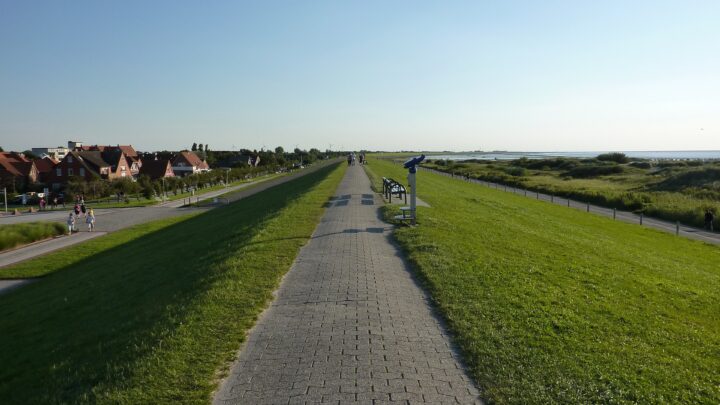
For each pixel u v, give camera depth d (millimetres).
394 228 13984
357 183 32188
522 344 5773
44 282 17438
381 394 4594
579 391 4723
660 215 32812
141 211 43406
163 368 5102
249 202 35062
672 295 9531
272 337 5961
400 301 7398
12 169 66562
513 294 7734
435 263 9492
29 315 12047
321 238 12461
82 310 11008
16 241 25312
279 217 15797
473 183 53281
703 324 7809
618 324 6926
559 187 51594
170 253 16375
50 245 26047
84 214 41219
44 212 45375
